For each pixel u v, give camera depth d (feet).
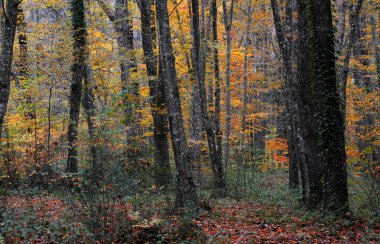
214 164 52.01
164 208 32.63
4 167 47.93
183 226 25.68
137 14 75.41
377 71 59.21
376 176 35.63
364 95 56.95
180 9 67.10
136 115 53.52
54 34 56.75
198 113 62.39
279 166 110.63
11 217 28.50
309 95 35.81
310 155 35.91
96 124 38.55
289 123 61.41
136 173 33.09
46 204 36.09
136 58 55.36
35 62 54.13
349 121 58.49
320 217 31.50
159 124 49.62
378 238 24.32
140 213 27.84
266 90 87.45
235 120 88.02
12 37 30.99
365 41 66.64
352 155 44.52
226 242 23.57
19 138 52.08
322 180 33.37
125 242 22.86
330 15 32.99
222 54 74.90
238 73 87.92
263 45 87.20
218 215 34.04
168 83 34.42
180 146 33.99
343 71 51.55
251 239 24.49
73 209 30.53
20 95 55.77
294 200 46.85
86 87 53.21
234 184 58.13
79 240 23.06
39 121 54.24
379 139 49.42
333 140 32.24
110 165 29.01
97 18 62.08
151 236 23.52
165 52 34.55
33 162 49.67
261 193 54.65
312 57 33.55
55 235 24.25
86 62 51.16
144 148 44.16
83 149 42.39
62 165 53.78
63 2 61.16
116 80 56.90
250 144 94.53
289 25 45.50
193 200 33.53
